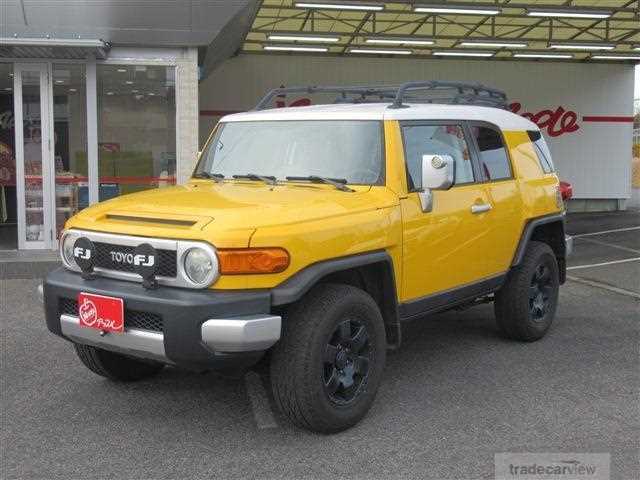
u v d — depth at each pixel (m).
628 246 13.43
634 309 7.64
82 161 10.70
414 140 5.04
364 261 4.34
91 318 4.13
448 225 5.14
